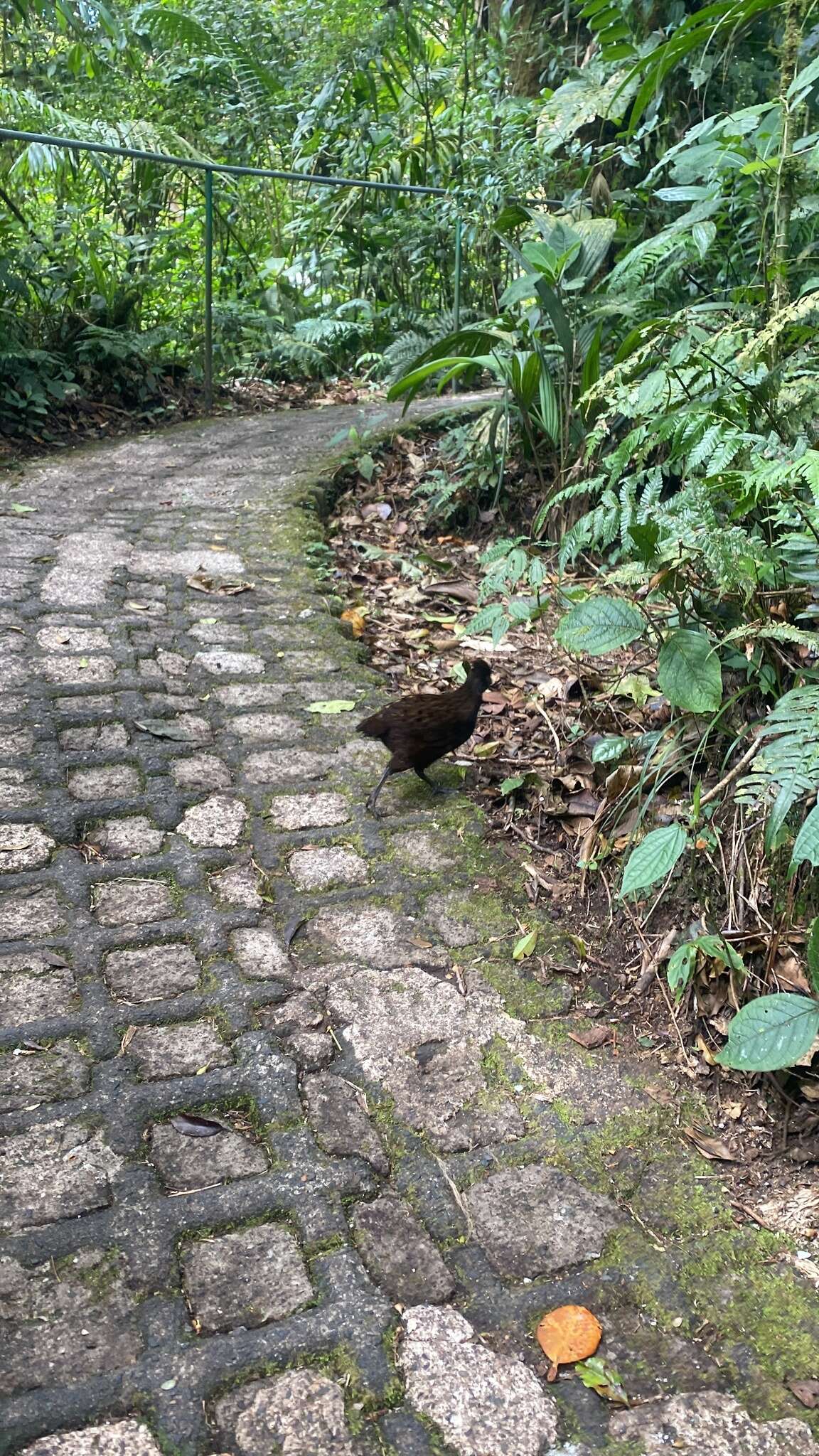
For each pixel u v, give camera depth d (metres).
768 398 3.12
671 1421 1.80
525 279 5.09
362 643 4.40
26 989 2.57
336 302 9.41
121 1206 2.08
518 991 2.73
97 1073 2.37
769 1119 2.46
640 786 3.04
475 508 5.70
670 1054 2.61
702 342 3.29
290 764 3.54
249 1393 1.79
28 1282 1.93
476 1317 1.95
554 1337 1.92
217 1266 1.99
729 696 3.09
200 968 2.69
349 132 9.51
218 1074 2.39
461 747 3.74
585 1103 2.43
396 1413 1.78
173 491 5.83
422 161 9.30
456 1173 2.23
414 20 9.63
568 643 2.96
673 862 2.54
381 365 8.47
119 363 7.41
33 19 8.72
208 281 7.41
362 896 3.00
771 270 3.46
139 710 3.68
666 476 4.45
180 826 3.19
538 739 3.73
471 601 4.93
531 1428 1.78
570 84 6.17
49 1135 2.21
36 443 6.68
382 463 6.31
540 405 5.23
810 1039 2.19
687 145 5.52
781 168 3.44
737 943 2.70
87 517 5.38
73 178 8.02
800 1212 2.24
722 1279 2.07
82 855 3.03
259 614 4.50
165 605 4.46
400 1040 2.54
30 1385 1.76
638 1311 2.00
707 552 2.71
